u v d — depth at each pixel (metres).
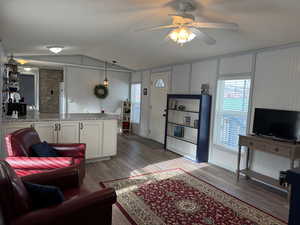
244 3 2.25
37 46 4.28
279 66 3.19
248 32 2.98
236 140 3.90
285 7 2.20
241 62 3.76
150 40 4.12
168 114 5.34
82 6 2.33
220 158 4.16
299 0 2.04
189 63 4.93
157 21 2.98
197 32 2.25
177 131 5.12
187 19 2.08
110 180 3.31
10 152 2.41
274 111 3.12
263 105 3.42
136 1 2.31
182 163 4.27
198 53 4.29
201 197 2.85
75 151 3.01
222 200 2.79
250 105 3.61
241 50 3.70
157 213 2.45
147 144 5.77
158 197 2.81
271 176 3.31
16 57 5.50
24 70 7.57
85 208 1.54
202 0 2.26
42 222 1.36
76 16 2.62
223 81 4.17
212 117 4.34
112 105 7.33
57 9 2.35
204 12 2.53
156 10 2.58
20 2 2.10
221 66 4.14
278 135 3.07
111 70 7.19
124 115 7.29
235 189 3.14
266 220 2.38
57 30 3.15
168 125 5.47
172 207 2.58
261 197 2.92
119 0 2.26
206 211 2.52
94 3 2.28
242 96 3.80
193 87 4.82
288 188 2.77
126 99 7.54
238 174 3.45
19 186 1.44
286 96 3.12
